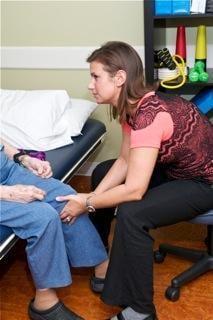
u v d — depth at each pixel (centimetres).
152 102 151
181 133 153
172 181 168
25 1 261
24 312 177
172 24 248
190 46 252
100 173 196
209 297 181
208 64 254
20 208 154
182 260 206
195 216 167
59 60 271
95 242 174
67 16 260
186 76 239
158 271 199
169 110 151
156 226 159
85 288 189
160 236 226
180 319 170
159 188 162
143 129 147
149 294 155
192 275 184
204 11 217
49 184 175
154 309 161
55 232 154
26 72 280
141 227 152
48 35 268
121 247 153
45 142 219
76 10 258
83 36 263
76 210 164
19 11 265
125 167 178
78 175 293
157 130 147
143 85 155
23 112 227
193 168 162
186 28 247
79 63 269
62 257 157
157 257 203
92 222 185
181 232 229
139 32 255
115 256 155
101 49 157
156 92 160
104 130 262
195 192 161
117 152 285
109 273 158
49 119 225
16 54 275
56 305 164
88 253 172
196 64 234
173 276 195
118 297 159
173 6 217
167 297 180
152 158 148
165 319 170
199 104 239
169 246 203
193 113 159
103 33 260
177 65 234
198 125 159
